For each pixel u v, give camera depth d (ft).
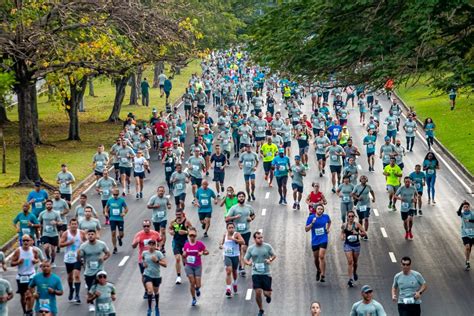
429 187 219.00
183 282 156.66
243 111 372.17
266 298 138.00
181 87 542.57
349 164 206.59
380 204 220.43
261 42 193.47
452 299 144.77
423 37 159.43
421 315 136.77
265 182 248.93
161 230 173.99
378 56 173.37
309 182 247.09
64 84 269.44
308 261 168.55
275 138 247.91
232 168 271.08
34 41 232.73
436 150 297.33
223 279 157.79
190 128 368.68
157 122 310.86
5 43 227.20
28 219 165.17
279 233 190.08
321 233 154.10
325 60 173.78
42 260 138.21
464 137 310.86
